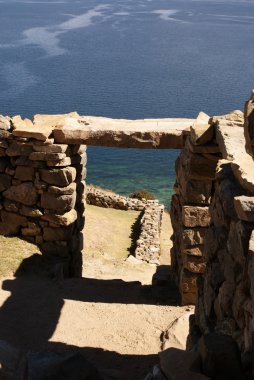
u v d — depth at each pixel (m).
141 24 192.62
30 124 13.72
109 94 88.19
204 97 87.75
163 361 5.20
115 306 12.02
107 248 21.78
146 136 12.69
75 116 14.16
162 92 91.19
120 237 23.48
